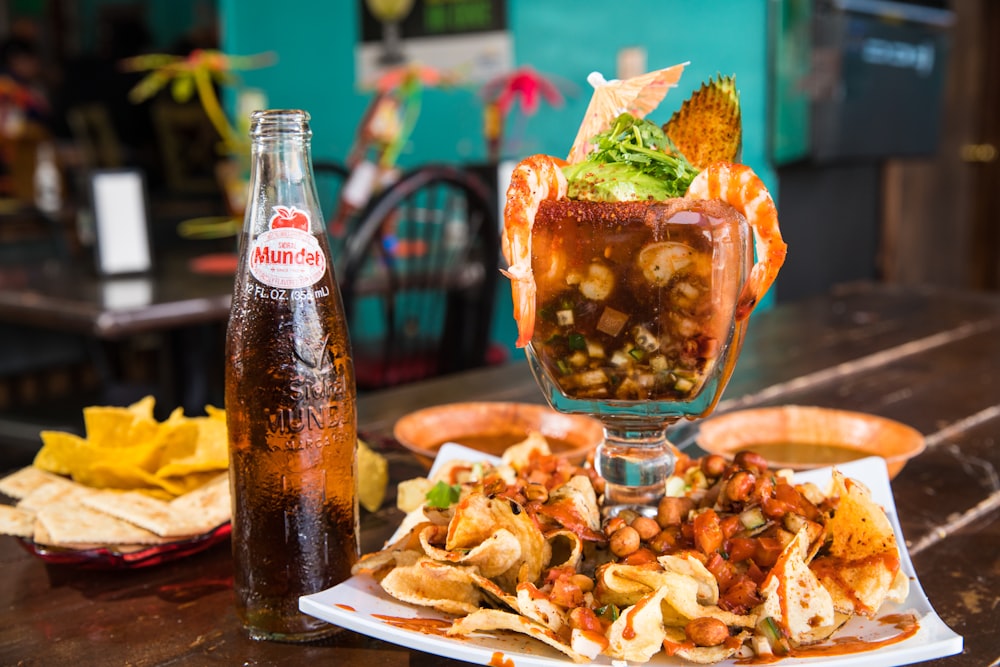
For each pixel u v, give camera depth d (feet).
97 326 4.98
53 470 2.48
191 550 2.27
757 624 1.80
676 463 2.35
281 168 1.93
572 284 1.82
